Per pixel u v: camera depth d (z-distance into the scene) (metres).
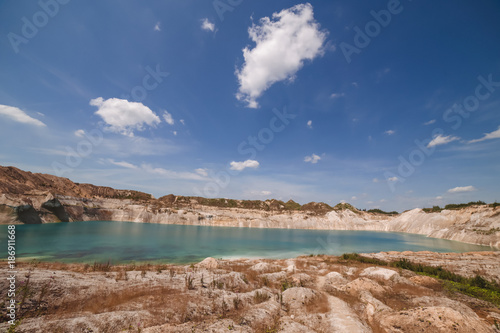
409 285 19.91
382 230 149.12
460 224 91.25
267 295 15.98
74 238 54.31
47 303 10.64
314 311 13.66
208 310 12.47
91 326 9.19
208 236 77.75
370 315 13.32
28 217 72.31
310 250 58.97
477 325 10.23
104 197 124.75
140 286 14.78
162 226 102.81
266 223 138.12
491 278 24.73
